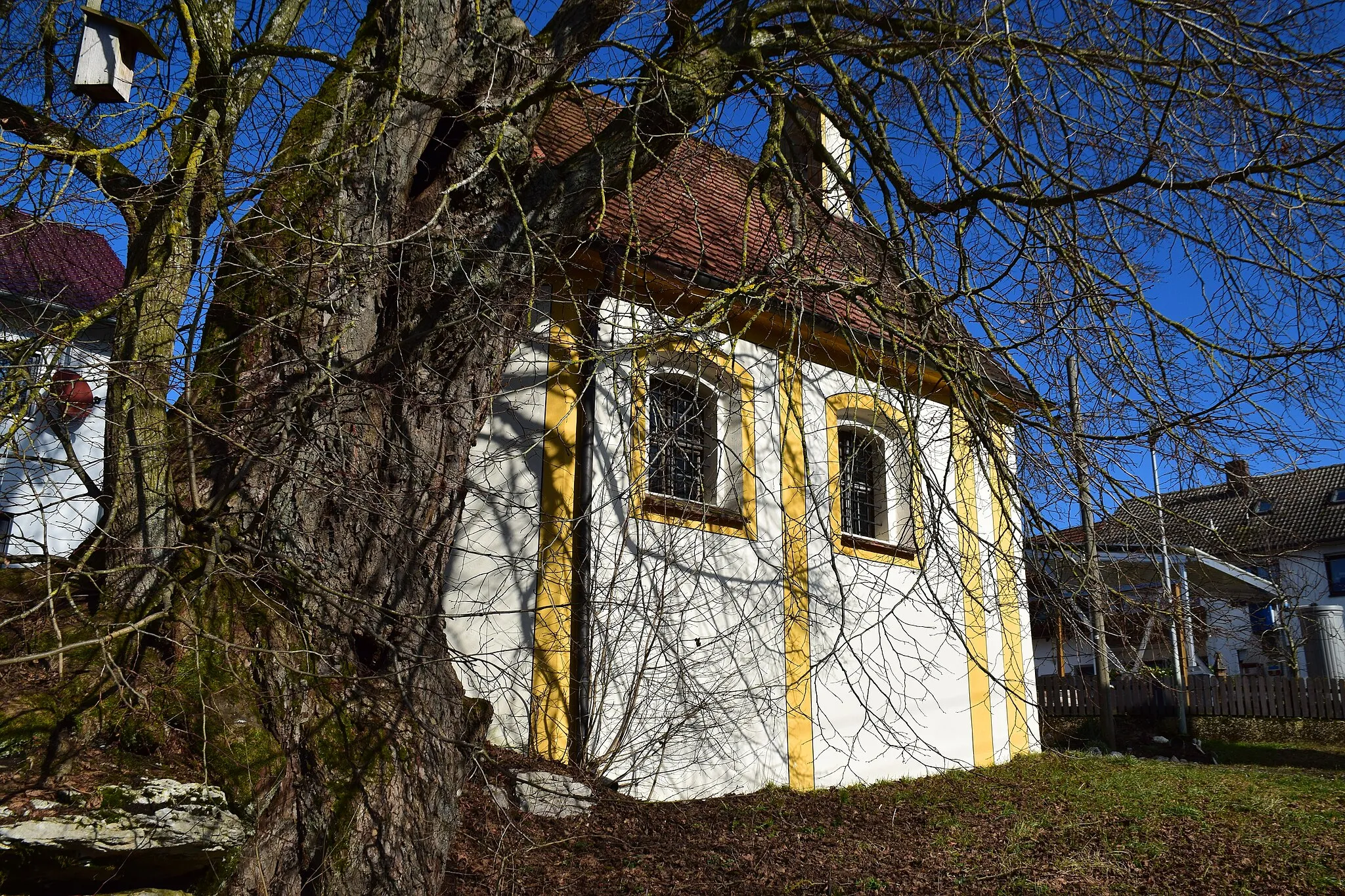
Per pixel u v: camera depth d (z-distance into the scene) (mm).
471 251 5852
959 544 10805
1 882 3164
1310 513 19328
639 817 7105
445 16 6336
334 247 4852
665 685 8109
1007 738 11328
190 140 4852
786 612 9242
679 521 8641
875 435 7066
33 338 4012
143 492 4375
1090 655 7145
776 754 8859
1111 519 5996
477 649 7336
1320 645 15922
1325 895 5770
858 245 6727
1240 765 12945
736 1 6934
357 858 4219
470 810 6102
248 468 4840
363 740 4547
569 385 8305
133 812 3439
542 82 6094
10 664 3516
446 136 6508
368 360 5562
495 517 7695
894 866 6316
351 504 5090
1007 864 6371
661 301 8477
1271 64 5859
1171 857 6555
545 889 5422
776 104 6594
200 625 4270
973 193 5922
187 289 4586
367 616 5133
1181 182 5320
